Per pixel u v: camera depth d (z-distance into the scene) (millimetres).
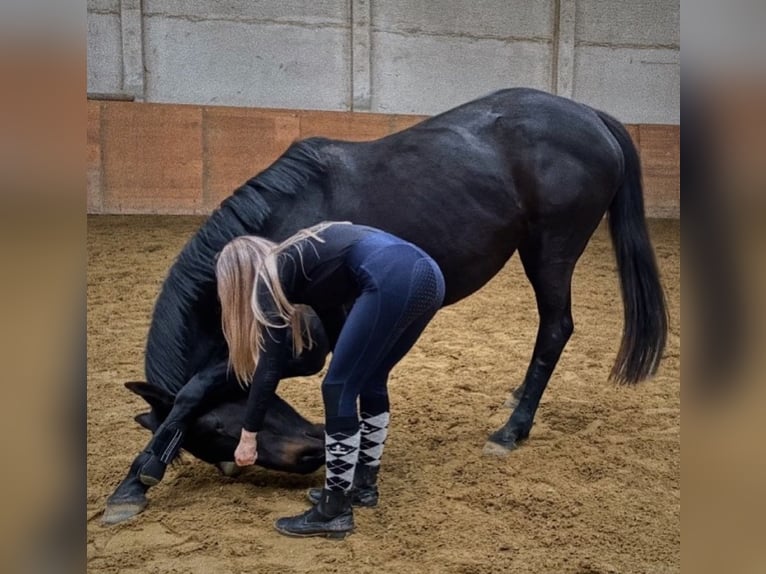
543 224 2738
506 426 2844
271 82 5977
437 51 6078
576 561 2117
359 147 2639
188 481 2551
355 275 2031
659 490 2541
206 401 2338
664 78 6145
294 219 2473
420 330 2127
